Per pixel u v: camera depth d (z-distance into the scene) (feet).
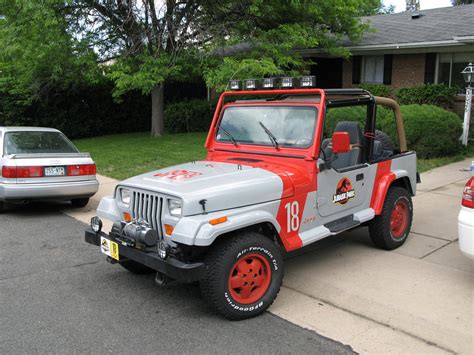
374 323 12.71
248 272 12.90
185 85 69.67
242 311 12.77
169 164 38.50
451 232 20.67
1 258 18.34
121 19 46.39
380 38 52.11
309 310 13.55
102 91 61.93
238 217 12.57
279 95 16.76
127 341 11.94
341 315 13.21
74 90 58.70
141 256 12.90
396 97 50.65
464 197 14.23
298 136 15.23
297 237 14.40
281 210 13.85
